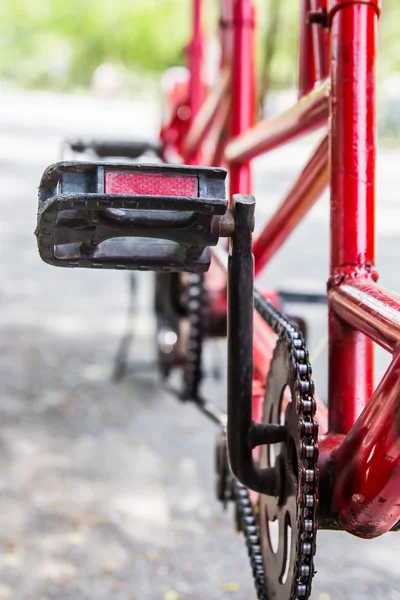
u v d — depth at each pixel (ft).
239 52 7.66
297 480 3.24
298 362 3.20
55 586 6.63
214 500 8.21
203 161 8.98
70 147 9.41
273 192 24.14
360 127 3.75
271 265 16.90
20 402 10.71
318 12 4.01
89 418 10.26
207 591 6.64
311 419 3.02
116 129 38.93
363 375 3.71
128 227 2.97
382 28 29.45
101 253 3.24
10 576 6.73
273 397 3.66
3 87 71.82
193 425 10.16
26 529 7.52
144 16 65.82
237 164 7.06
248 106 7.71
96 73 62.64
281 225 5.89
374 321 3.22
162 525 7.68
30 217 22.67
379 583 6.76
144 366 12.21
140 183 2.82
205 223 3.04
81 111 48.32
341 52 3.78
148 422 10.22
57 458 9.05
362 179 3.76
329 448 3.36
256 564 4.03
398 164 29.84
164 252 3.31
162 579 6.80
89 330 14.08
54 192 2.93
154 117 45.85
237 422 3.38
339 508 3.22
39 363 12.30
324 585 6.72
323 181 4.95
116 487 8.43
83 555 7.13
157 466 8.96
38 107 49.96
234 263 3.26
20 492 8.21
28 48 73.00
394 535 7.66
